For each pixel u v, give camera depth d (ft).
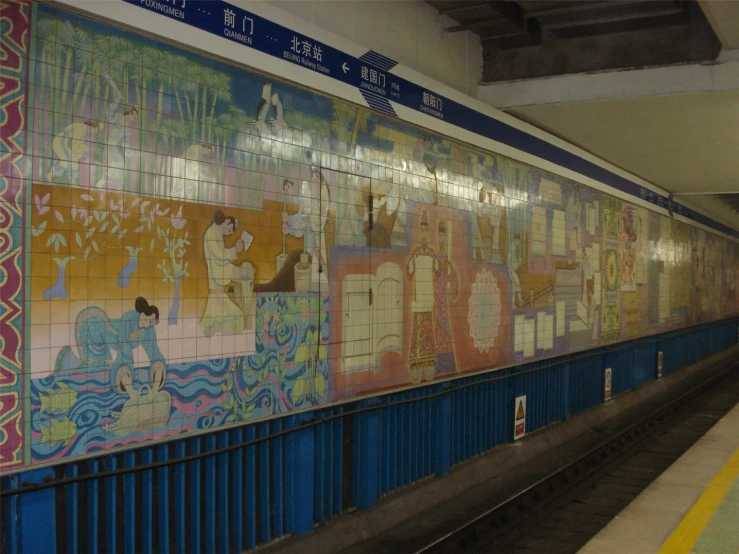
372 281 18.47
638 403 40.40
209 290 13.64
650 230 44.39
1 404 10.36
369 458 18.40
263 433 15.38
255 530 15.21
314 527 16.97
